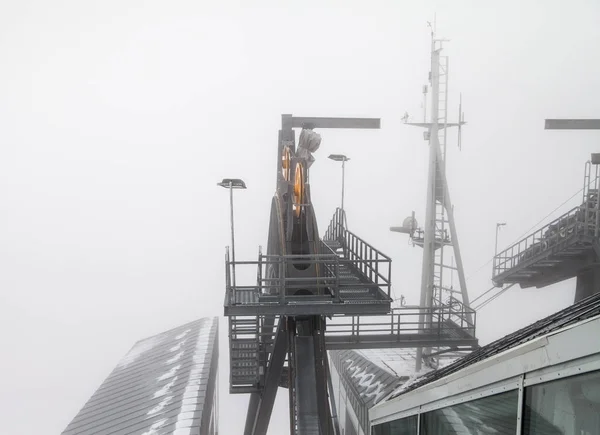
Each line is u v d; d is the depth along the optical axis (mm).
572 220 19938
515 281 25578
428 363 23375
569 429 4062
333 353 33531
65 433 19984
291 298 12812
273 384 14648
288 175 15836
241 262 12531
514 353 4723
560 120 20250
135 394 22094
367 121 16359
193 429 16391
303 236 14570
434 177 21984
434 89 22078
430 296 21781
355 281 15000
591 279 21406
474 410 5695
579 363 3898
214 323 32406
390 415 9125
